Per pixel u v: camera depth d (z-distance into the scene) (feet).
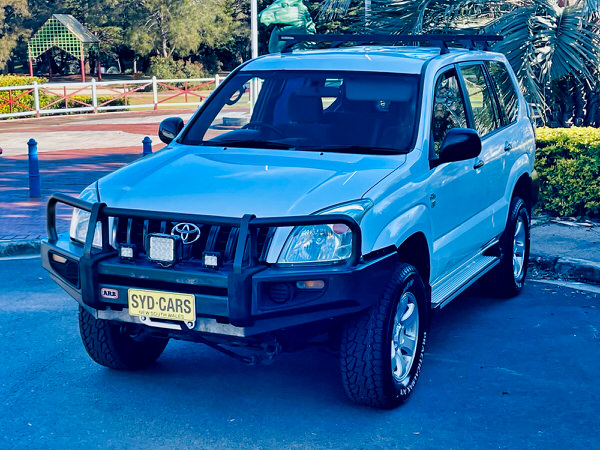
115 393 17.75
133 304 15.48
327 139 18.60
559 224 33.19
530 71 35.88
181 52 197.98
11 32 225.76
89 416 16.62
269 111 19.67
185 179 16.76
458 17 39.27
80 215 17.15
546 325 22.29
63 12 230.07
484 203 21.79
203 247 15.48
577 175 33.42
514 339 21.18
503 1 38.99
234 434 15.83
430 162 18.30
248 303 14.62
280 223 14.76
